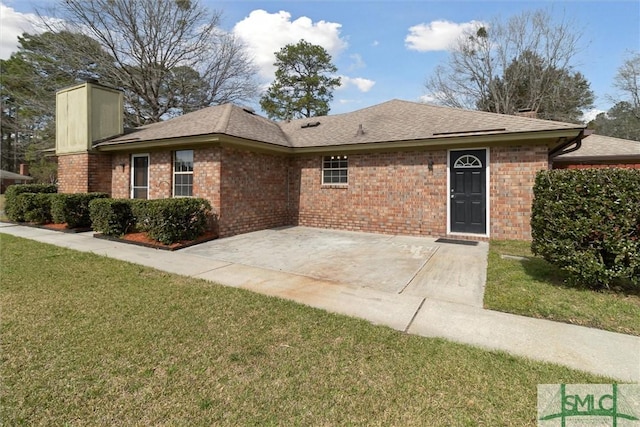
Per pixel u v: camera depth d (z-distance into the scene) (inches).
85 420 80.0
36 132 917.2
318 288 183.3
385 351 113.6
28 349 111.3
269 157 407.2
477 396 90.2
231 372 100.6
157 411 83.4
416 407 86.0
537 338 123.6
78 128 441.1
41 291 169.2
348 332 127.6
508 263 230.1
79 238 330.3
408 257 257.1
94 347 113.6
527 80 1051.3
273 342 119.3
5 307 147.2
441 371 101.7
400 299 165.8
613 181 161.0
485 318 142.2
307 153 420.5
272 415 82.7
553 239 177.5
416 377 98.7
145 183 404.5
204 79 945.5
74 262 230.1
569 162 421.7
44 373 98.0
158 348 113.7
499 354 111.5
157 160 389.4
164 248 285.0
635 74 992.9
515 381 96.7
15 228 392.5
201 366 103.4
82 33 766.5
